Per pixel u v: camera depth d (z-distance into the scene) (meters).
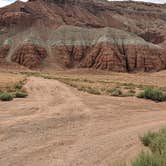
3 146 9.77
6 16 181.62
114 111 17.89
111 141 10.55
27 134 11.38
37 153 9.06
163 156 6.70
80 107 18.64
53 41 165.25
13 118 14.48
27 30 171.38
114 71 144.38
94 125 13.48
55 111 16.88
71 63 154.12
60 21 190.88
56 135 11.38
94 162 8.21
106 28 167.88
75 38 165.38
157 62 154.50
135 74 139.50
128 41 160.25
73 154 8.96
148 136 10.07
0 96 23.09
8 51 159.00
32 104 20.28
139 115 16.84
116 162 8.11
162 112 18.22
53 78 76.31
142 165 6.41
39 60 152.00
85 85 45.50
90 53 153.50
